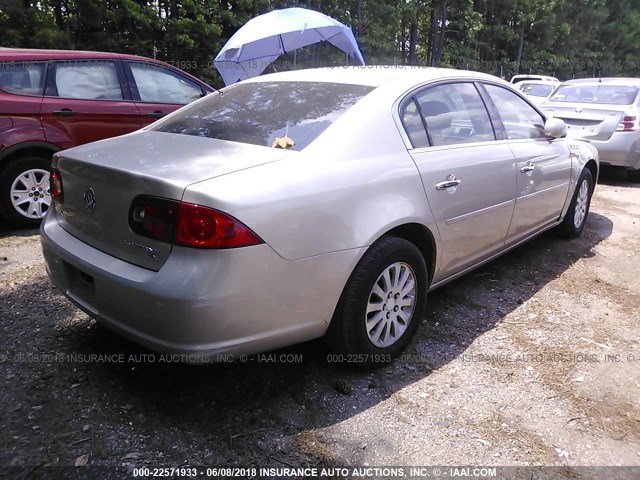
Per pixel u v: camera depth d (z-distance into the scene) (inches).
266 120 118.0
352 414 101.8
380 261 107.6
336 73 136.5
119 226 96.0
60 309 137.8
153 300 87.5
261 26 388.8
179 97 244.8
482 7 1163.9
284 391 107.7
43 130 201.3
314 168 100.3
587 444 96.3
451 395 108.9
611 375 118.1
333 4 748.0
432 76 135.6
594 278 173.8
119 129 221.6
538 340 132.8
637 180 338.3
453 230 129.5
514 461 91.4
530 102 174.9
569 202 195.3
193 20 587.5
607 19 1573.6
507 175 146.9
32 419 96.7
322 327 103.4
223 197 86.7
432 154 124.0
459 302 152.8
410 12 864.9
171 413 99.8
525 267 181.6
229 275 86.7
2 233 199.9
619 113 315.6
